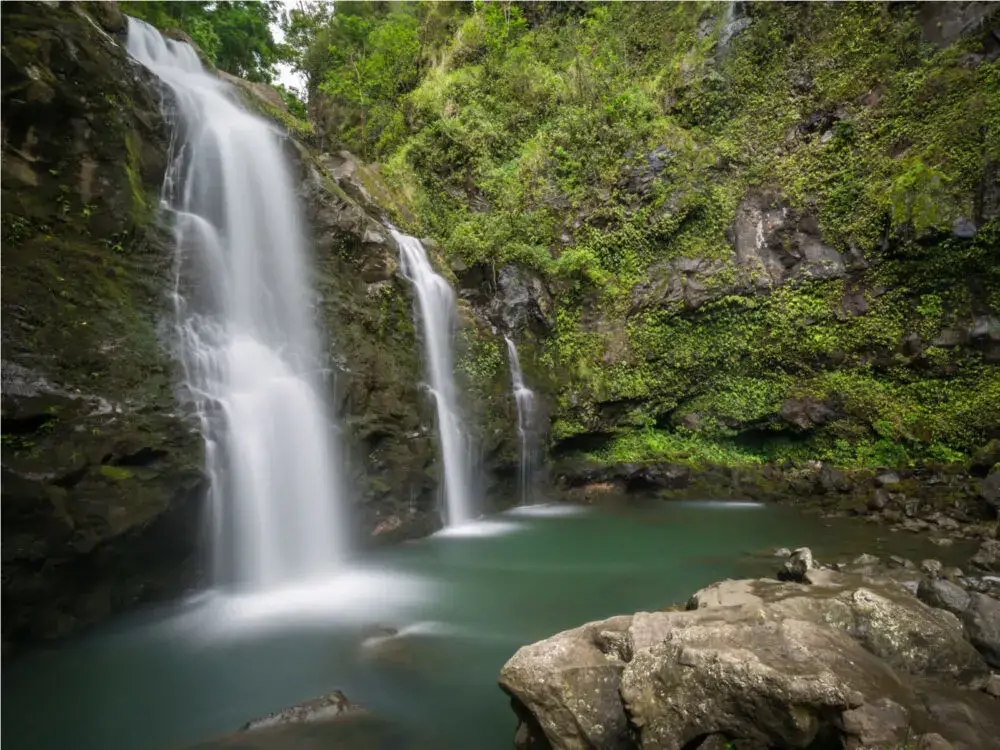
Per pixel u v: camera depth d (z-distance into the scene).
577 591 8.30
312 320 10.80
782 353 16.17
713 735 3.81
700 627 4.38
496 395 14.50
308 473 9.42
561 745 4.11
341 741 4.65
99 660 6.12
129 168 8.51
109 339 7.34
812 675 3.75
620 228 17.45
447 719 5.01
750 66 18.06
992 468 12.44
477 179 18.28
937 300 14.52
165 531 7.41
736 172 17.44
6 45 7.13
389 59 23.52
